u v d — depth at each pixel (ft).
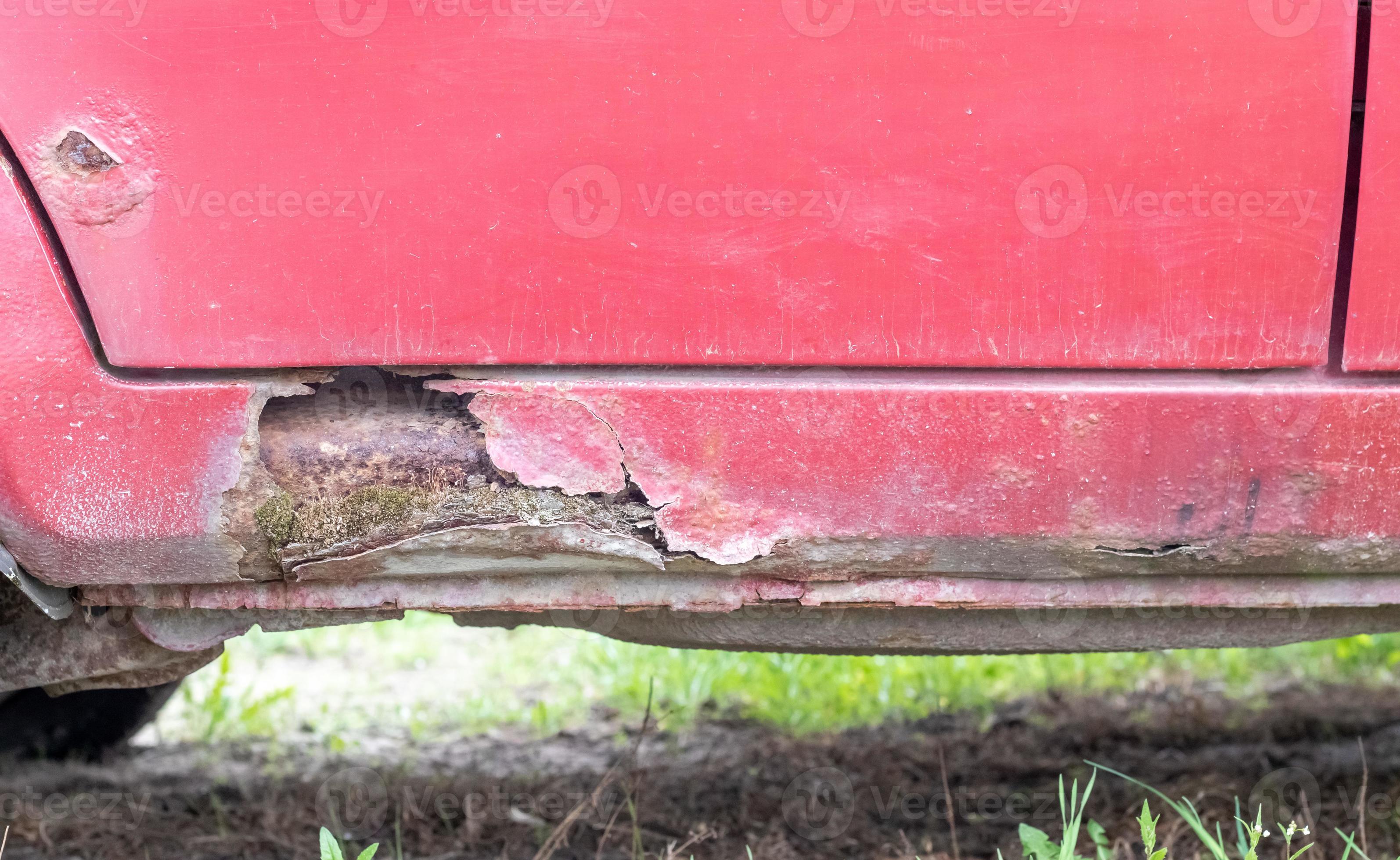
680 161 5.35
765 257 5.44
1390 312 5.57
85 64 5.17
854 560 5.80
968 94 5.33
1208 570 5.92
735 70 5.28
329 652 14.88
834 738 10.85
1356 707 11.41
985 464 5.62
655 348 5.49
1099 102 5.35
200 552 5.62
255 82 5.23
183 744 11.04
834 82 5.31
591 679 13.07
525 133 5.31
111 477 5.43
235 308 5.38
